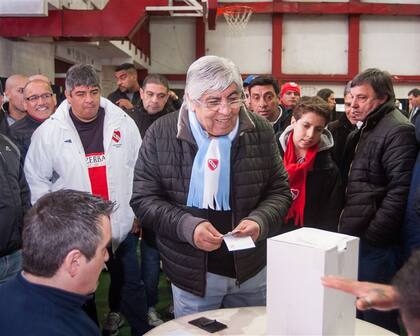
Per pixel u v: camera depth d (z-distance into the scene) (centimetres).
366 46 863
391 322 189
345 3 833
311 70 866
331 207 198
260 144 153
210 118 137
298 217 196
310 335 108
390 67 865
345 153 209
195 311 152
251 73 873
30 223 99
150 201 149
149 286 269
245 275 150
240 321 134
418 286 62
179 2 445
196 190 145
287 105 343
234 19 798
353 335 119
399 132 181
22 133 248
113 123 227
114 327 263
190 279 149
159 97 291
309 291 107
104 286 338
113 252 228
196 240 133
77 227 97
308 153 193
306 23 859
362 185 190
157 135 152
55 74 532
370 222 187
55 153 213
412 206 175
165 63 884
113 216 223
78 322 98
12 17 347
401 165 179
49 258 95
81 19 351
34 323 91
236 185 148
